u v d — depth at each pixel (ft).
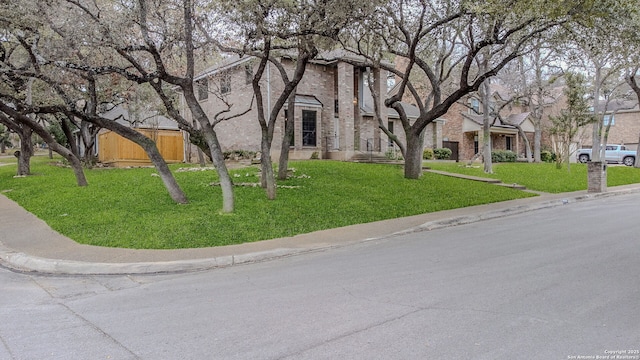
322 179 52.65
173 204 39.04
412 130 56.85
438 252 25.48
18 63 46.37
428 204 43.78
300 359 12.01
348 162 71.82
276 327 14.52
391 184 52.34
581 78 80.07
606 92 91.50
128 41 34.50
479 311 15.21
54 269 24.08
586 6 31.78
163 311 16.84
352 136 80.02
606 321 13.98
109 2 32.63
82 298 19.19
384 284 19.13
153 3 33.40
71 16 31.40
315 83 82.28
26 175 65.62
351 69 79.82
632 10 32.91
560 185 63.31
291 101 50.52
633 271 19.86
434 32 52.65
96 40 31.53
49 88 47.67
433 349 12.29
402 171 63.46
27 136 65.77
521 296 16.69
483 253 24.71
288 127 50.75
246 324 14.93
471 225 36.35
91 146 79.36
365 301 16.88
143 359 12.48
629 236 28.37
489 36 40.19
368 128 92.02
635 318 14.20
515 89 106.73
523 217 40.06
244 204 38.63
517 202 48.14
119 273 23.63
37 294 19.95
